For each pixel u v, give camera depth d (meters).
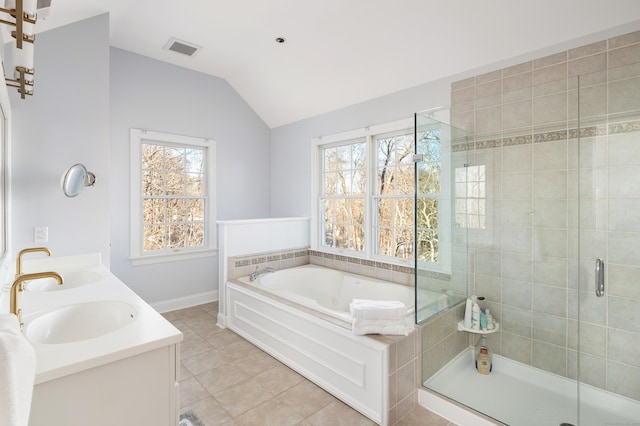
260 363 2.52
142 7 2.54
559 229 2.11
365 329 1.95
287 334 2.47
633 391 1.87
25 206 2.14
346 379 2.02
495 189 2.37
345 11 2.47
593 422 1.85
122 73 3.26
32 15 0.96
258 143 4.39
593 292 2.00
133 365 1.07
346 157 3.62
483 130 2.42
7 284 1.75
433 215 2.24
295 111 3.95
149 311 1.37
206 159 3.94
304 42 2.93
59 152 2.28
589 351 2.02
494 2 2.03
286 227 3.75
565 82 2.05
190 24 2.78
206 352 2.69
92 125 2.41
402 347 1.92
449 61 2.53
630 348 1.88
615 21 1.87
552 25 2.03
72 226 2.33
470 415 1.85
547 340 2.16
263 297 2.71
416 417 1.95
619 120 1.89
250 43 3.08
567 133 2.06
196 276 3.85
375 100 3.20
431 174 2.24
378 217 3.33
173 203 3.70
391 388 1.85
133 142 3.32
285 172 4.28
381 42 2.61
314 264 3.90
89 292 1.67
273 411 1.94
